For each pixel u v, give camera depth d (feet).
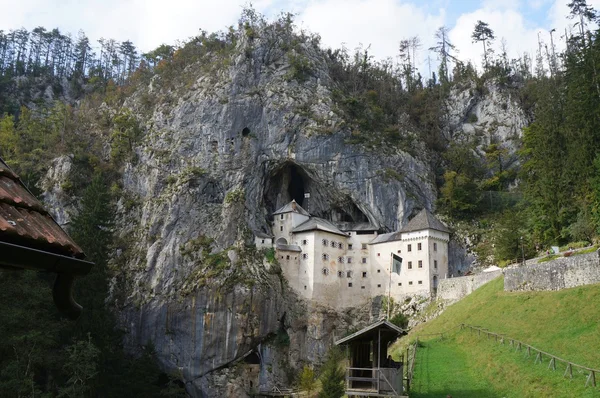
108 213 344.08
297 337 373.40
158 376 323.16
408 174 434.30
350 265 398.01
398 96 522.47
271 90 455.22
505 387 140.87
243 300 357.00
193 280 365.20
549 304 185.16
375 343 133.28
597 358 136.26
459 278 308.60
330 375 252.42
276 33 500.33
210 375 348.18
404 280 368.07
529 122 498.69
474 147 487.61
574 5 568.41
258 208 420.36
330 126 438.81
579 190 272.31
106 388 275.18
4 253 21.86
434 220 378.12
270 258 384.68
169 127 453.17
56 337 248.93
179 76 510.99
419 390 150.41
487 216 411.13
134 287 372.58
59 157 437.17
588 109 278.67
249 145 432.66
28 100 611.47
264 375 357.61
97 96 562.25
